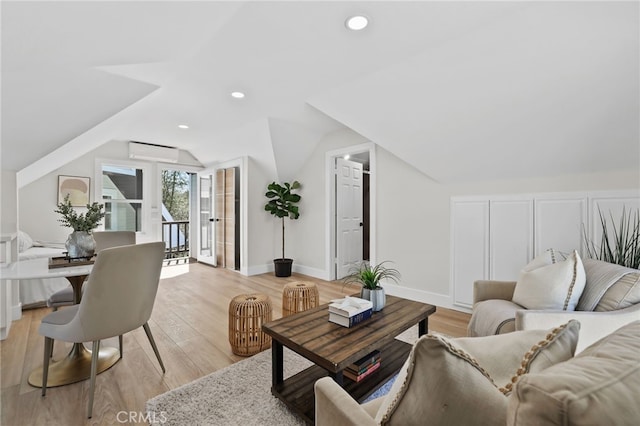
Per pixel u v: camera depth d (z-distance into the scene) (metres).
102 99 2.17
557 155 2.28
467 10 1.66
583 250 2.31
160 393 1.65
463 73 2.09
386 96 2.54
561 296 1.55
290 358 2.03
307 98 2.94
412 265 3.37
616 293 1.43
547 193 2.48
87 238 2.15
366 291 1.84
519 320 1.42
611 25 1.54
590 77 1.77
